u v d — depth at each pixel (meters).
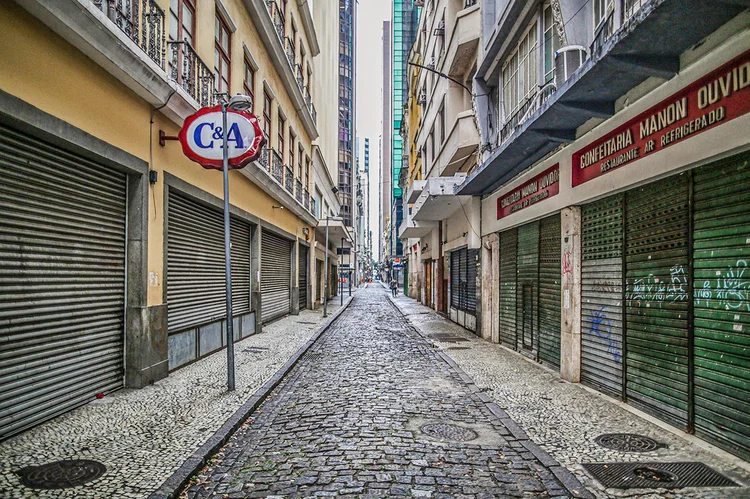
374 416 6.15
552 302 9.10
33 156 5.32
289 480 4.17
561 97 6.47
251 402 6.53
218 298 11.36
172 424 5.52
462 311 17.31
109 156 6.38
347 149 80.00
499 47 11.52
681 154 5.20
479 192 13.55
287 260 21.08
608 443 5.02
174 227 8.82
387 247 105.69
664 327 5.70
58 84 5.38
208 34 10.22
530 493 3.94
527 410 6.30
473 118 14.86
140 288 7.23
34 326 5.31
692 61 5.03
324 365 9.90
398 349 12.09
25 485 3.86
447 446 5.02
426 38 24.20
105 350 6.74
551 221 9.15
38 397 5.39
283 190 16.95
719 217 4.83
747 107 4.28
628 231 6.52
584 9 7.63
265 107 16.03
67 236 5.90
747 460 4.46
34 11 4.85
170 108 7.76
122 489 3.81
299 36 22.53
